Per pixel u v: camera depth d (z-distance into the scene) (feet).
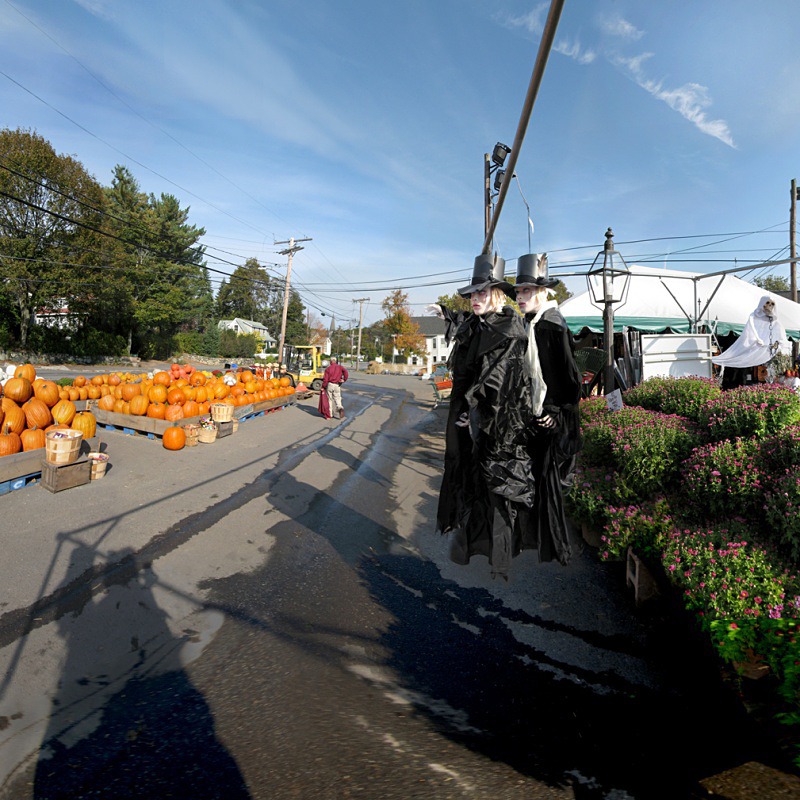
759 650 8.08
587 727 8.48
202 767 7.45
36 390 24.50
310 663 10.48
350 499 23.41
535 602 13.46
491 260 7.82
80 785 7.09
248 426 40.47
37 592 12.67
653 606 12.70
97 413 33.58
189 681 9.77
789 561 9.37
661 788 6.95
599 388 33.58
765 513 10.41
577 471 15.37
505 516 7.57
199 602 13.05
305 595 13.75
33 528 16.31
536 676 10.16
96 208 105.50
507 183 15.06
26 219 97.50
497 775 7.24
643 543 12.50
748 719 8.02
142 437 31.53
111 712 8.79
